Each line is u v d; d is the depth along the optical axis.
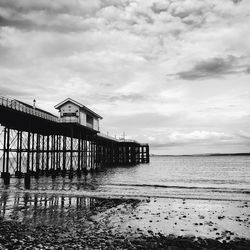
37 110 35.34
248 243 11.76
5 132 35.97
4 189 29.36
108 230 13.49
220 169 85.12
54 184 34.75
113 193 26.98
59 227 13.84
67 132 45.41
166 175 56.34
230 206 20.64
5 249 10.25
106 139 67.19
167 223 15.29
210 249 10.84
